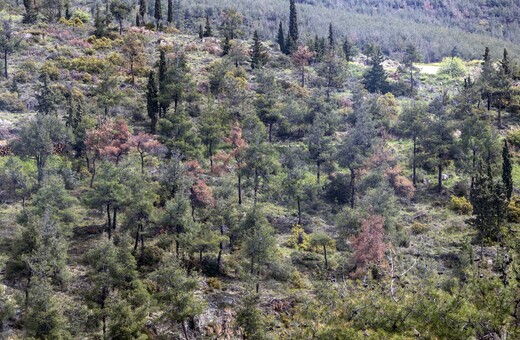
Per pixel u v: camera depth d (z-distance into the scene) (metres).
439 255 59.25
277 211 68.50
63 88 89.25
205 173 70.06
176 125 72.88
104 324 41.22
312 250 60.06
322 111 92.06
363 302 31.94
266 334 42.62
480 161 75.19
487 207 59.12
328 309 34.09
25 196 62.28
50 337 37.41
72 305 43.53
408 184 74.56
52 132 69.56
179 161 63.91
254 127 79.94
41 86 86.75
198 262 53.44
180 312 42.06
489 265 53.78
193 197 60.25
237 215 57.41
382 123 94.31
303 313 36.91
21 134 66.00
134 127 83.19
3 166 66.31
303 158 77.44
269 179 69.62
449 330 28.50
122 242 46.84
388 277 45.69
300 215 66.94
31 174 64.50
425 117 82.44
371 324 30.38
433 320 28.95
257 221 54.31
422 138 81.56
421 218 69.50
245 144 71.06
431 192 77.00
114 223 58.19
